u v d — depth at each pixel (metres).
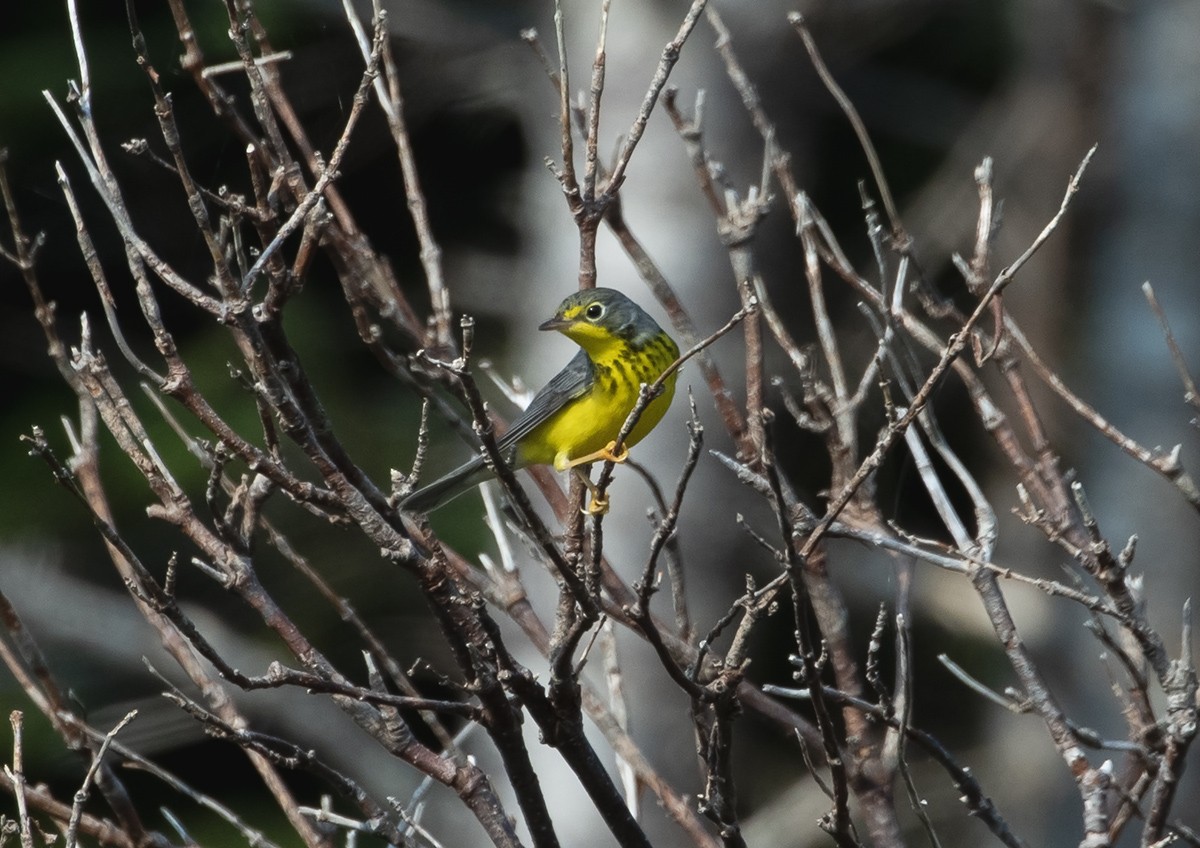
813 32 16.06
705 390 15.23
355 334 17.39
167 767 15.80
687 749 14.71
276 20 15.98
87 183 16.95
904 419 5.03
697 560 15.27
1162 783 5.17
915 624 17.19
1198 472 13.40
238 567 5.30
